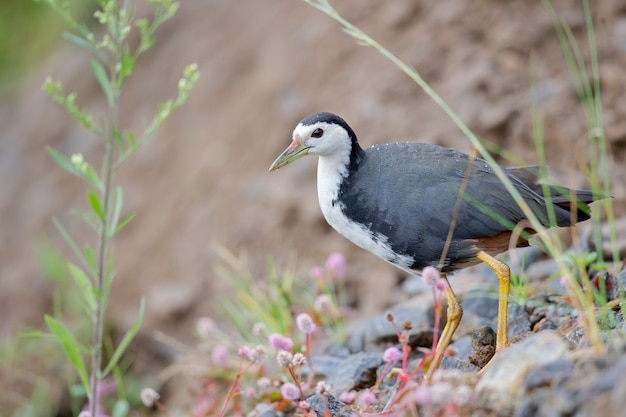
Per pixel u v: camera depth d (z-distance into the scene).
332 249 13.07
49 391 13.34
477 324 9.27
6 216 17.45
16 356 13.88
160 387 13.02
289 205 13.73
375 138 13.52
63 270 15.36
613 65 12.31
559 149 12.28
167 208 15.41
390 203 8.38
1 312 15.92
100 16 8.34
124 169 16.44
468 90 13.21
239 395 9.27
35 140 18.20
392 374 8.55
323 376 9.40
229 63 16.53
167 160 16.08
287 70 15.32
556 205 8.28
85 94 18.19
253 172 14.65
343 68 14.74
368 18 15.06
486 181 8.23
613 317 7.56
